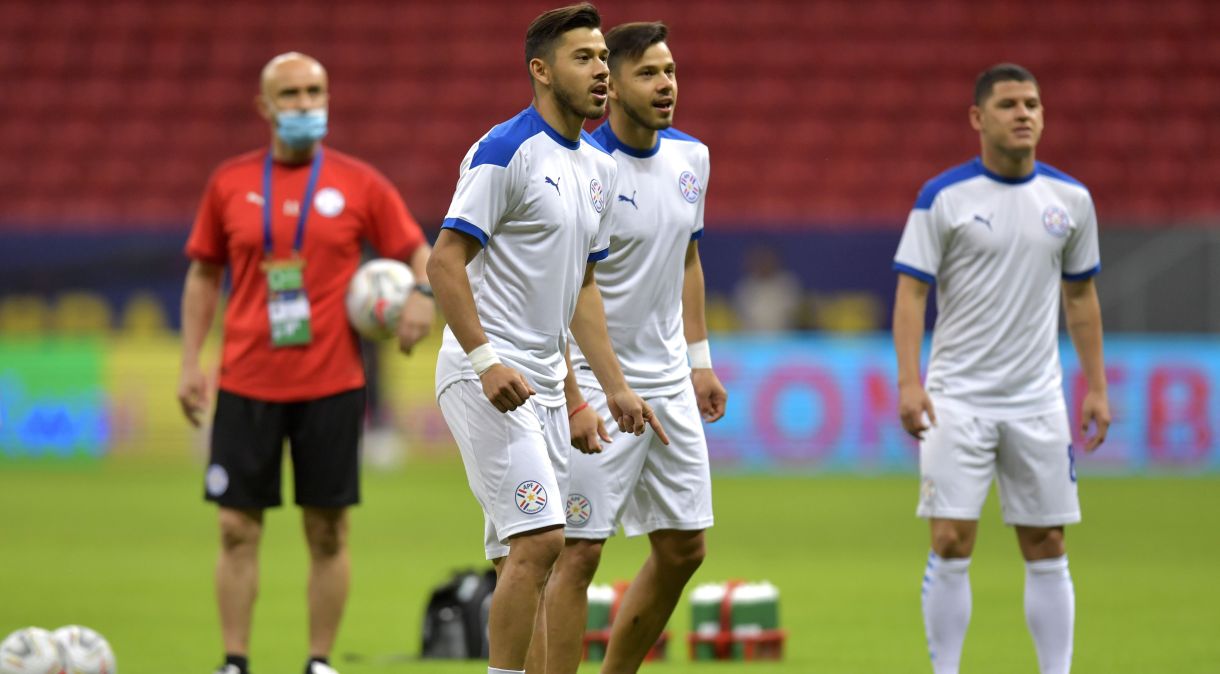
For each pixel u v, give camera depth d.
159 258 71.38
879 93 88.94
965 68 89.88
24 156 88.19
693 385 22.53
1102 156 86.12
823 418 68.88
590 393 21.38
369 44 92.25
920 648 28.81
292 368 25.03
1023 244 23.27
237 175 25.86
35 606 34.22
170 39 92.94
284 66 25.45
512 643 18.25
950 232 23.42
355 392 25.30
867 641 29.66
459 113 89.44
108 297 71.50
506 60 91.50
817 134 87.19
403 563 41.69
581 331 19.67
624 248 21.09
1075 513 23.42
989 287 23.31
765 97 88.81
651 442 21.30
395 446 71.38
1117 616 32.19
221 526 25.02
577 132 19.03
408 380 72.00
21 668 20.08
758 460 69.06
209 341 70.69
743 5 92.25
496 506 18.52
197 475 66.19
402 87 90.38
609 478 20.98
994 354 23.34
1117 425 67.19
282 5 94.06
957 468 23.23
